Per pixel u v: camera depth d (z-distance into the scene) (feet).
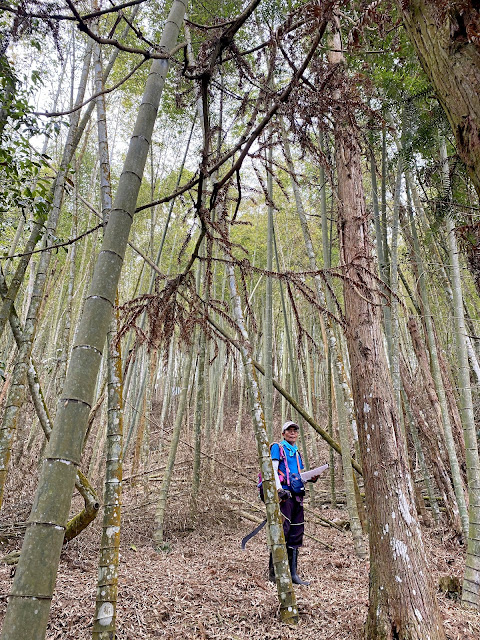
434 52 3.68
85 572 13.69
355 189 9.81
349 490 16.89
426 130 14.14
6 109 10.34
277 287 45.34
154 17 19.62
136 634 9.34
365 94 8.28
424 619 7.75
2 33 6.19
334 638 9.10
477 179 3.40
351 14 8.38
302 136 7.70
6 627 3.10
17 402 10.27
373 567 8.42
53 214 12.34
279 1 9.77
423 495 24.85
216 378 47.98
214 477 23.41
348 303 9.57
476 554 12.35
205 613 10.45
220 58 8.08
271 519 10.59
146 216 35.91
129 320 8.90
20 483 20.62
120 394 8.05
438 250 22.47
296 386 28.22
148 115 5.33
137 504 22.95
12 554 14.35
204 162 8.16
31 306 11.01
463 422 13.70
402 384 22.90
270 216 22.09
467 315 24.54
